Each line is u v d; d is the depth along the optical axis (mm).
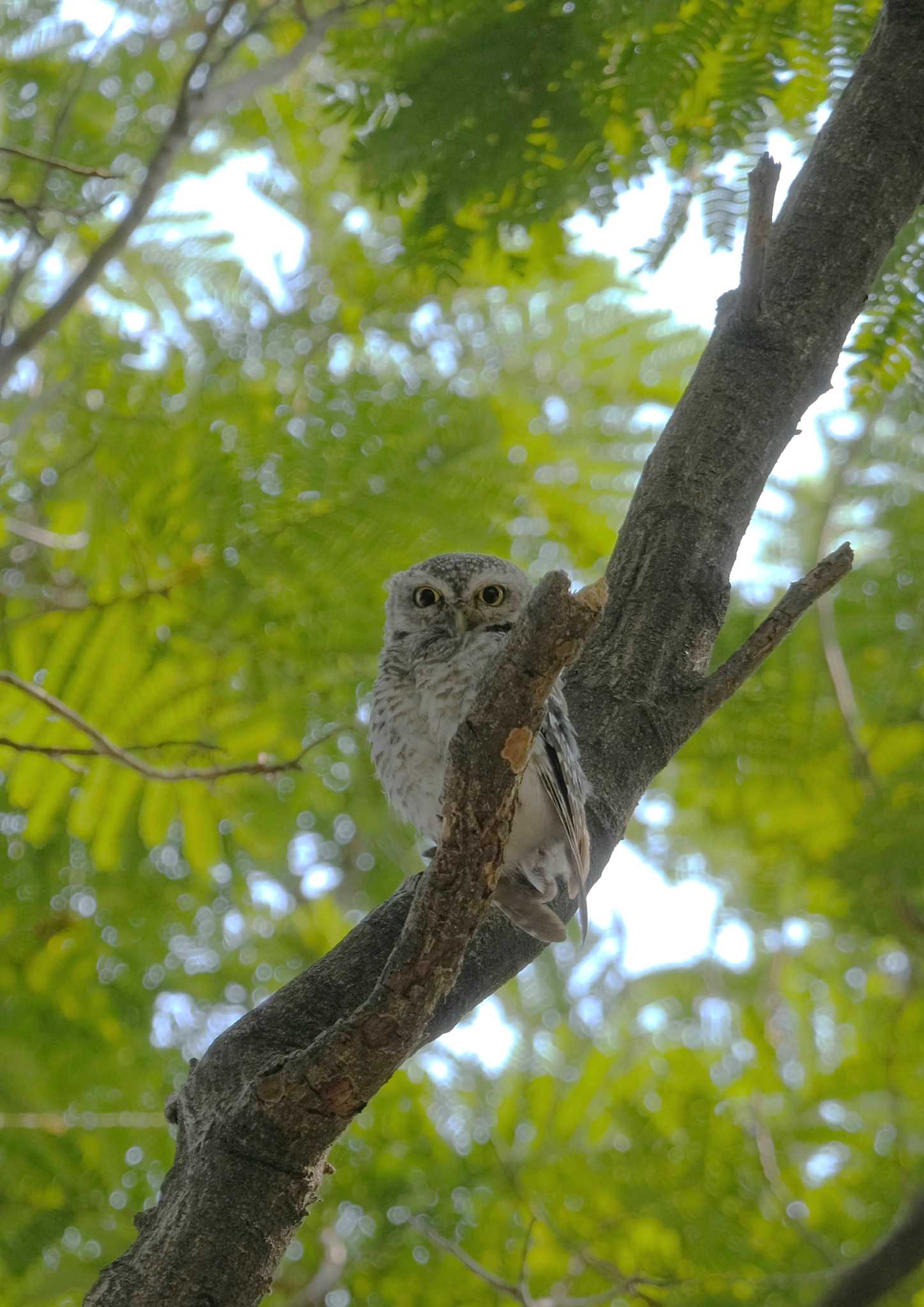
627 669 6824
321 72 12898
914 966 14031
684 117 8859
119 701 11383
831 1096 13172
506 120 8664
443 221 9031
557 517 12656
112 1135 12203
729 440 7121
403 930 5086
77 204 12008
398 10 9547
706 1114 12109
